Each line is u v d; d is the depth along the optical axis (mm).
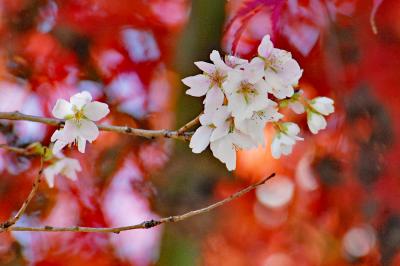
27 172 1367
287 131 929
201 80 888
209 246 1226
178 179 1206
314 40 1271
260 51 884
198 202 1207
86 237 1390
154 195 1319
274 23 984
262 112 888
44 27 1404
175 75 1215
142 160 1394
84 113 912
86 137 913
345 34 1305
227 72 885
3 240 1363
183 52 1202
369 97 1350
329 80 1329
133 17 1377
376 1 1013
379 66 1328
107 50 1404
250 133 887
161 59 1389
